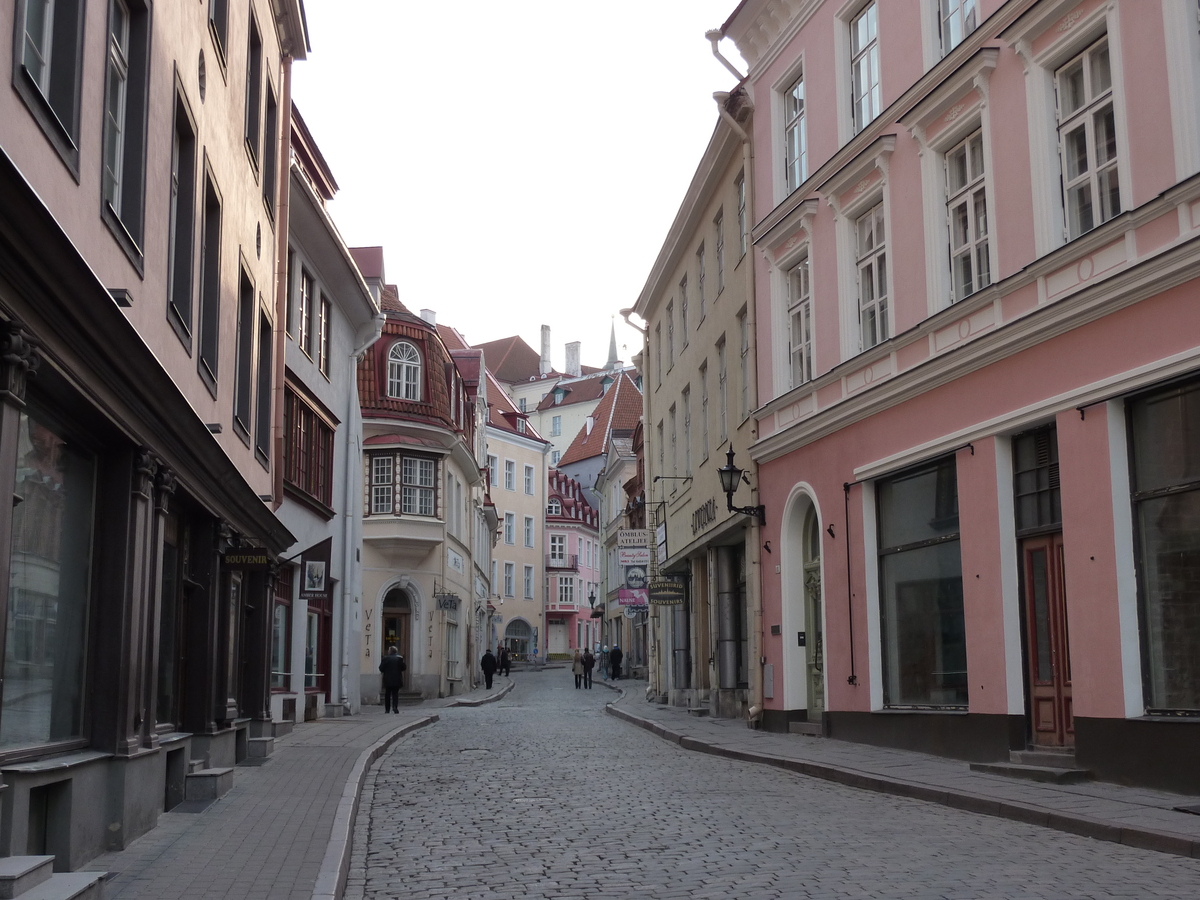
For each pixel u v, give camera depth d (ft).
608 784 46.93
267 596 58.90
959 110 52.21
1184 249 37.45
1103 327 42.04
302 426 80.69
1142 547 40.37
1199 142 38.11
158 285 35.70
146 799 32.78
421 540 132.16
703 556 101.60
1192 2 38.78
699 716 91.09
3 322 21.47
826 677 64.23
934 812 37.27
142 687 32.50
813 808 38.88
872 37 62.39
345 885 27.48
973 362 49.78
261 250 58.85
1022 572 47.67
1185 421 38.78
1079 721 42.16
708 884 26.35
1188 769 36.91
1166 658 39.17
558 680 209.56
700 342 95.96
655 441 122.52
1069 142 45.39
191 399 41.19
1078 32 43.93
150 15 33.96
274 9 62.08
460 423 154.40
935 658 54.24
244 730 52.08
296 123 84.43
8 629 25.07
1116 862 27.76
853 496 61.67
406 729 77.56
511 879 27.58
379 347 133.59
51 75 26.43
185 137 41.16
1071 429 43.45
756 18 74.90
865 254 62.39
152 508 34.14
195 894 24.26
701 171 89.92
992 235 49.47
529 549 275.80
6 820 22.76
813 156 68.18
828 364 65.16
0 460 21.44
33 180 23.77
